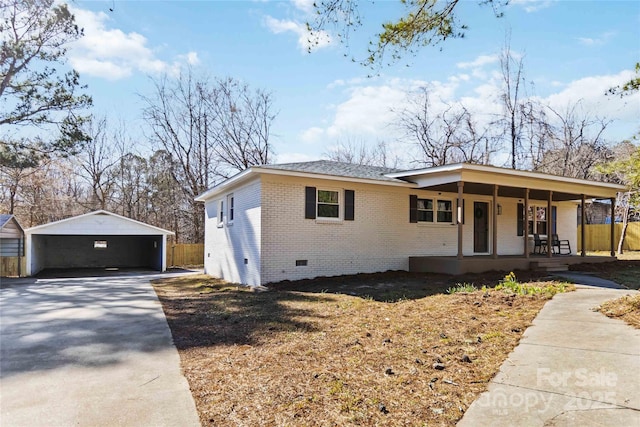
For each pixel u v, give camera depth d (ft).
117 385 13.16
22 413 11.06
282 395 11.54
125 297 34.32
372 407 10.48
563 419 9.41
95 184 99.30
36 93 55.62
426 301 25.12
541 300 23.04
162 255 66.80
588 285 30.04
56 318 24.82
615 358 12.87
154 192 103.86
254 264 37.78
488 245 50.83
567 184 45.98
